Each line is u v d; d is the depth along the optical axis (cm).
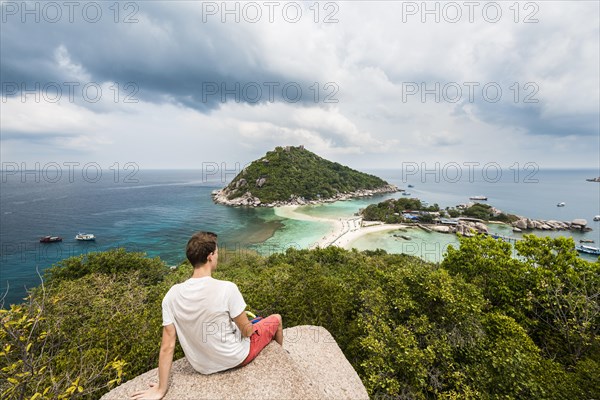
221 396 298
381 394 828
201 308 292
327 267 3616
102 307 1425
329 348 514
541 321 1355
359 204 13962
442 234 7756
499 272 1520
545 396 803
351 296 1272
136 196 16250
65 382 508
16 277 4369
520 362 855
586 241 7231
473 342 952
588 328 1175
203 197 16100
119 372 473
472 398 798
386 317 1044
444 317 1009
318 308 1124
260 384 314
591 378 840
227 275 2892
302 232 8075
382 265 3531
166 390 306
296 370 340
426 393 880
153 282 2683
